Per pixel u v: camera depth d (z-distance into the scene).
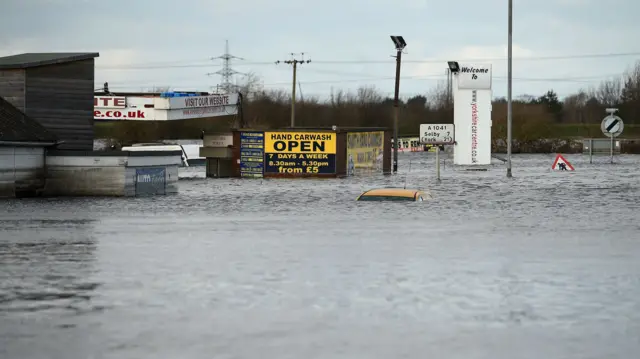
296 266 56.53
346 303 44.78
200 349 36.16
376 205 105.12
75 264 57.34
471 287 49.25
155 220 87.19
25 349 36.16
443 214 93.62
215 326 39.88
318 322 40.66
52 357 35.03
